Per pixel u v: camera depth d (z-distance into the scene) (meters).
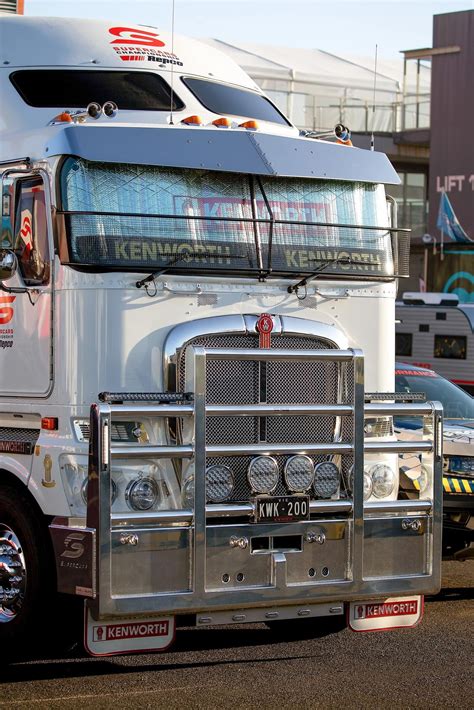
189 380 8.16
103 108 8.86
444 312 26.47
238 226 8.70
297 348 8.74
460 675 8.53
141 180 8.48
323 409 8.47
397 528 8.67
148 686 8.21
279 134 9.33
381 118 44.31
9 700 7.86
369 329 9.22
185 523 8.04
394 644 9.46
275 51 45.44
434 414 8.79
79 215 8.28
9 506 8.78
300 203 8.99
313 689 8.15
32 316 8.69
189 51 10.43
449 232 41.66
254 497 8.21
